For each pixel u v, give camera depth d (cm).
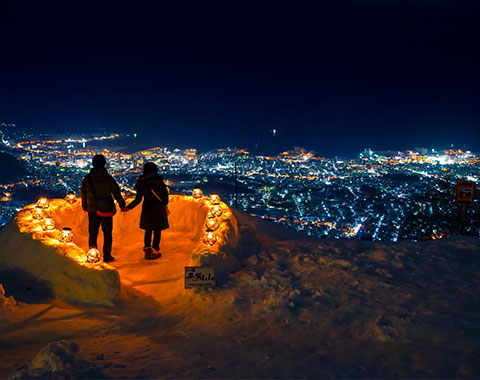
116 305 551
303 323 432
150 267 705
